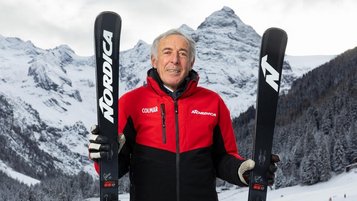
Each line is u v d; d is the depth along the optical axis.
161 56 3.00
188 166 2.88
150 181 2.87
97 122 2.86
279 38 3.18
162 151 2.89
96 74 2.90
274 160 3.01
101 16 3.01
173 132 2.92
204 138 2.96
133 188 2.93
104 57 2.96
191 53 3.04
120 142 2.83
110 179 2.78
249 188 2.95
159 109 2.95
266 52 3.15
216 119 3.05
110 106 2.87
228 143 3.13
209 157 2.97
